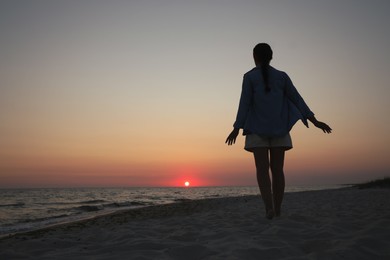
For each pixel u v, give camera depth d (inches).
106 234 142.9
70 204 959.6
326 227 115.3
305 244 94.0
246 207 335.9
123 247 103.3
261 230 121.8
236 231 120.9
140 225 190.9
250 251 85.7
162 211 392.5
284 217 149.8
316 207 266.4
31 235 199.0
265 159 140.6
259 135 139.1
